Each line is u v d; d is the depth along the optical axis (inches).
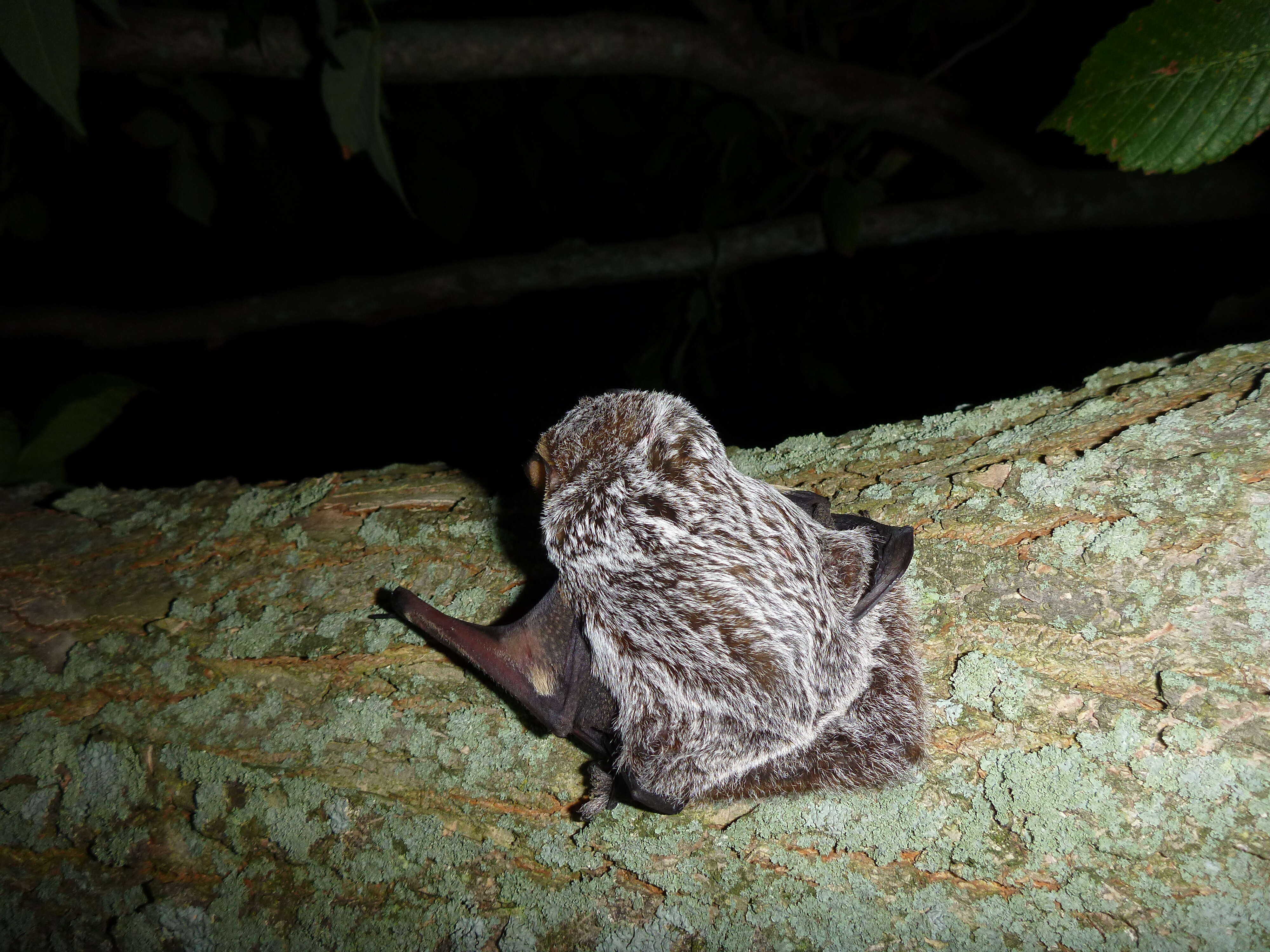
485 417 19.2
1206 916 5.0
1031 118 14.4
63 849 6.1
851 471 7.1
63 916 6.0
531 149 14.6
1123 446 6.3
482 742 6.1
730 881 5.6
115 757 6.2
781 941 5.4
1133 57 5.7
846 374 17.5
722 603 5.3
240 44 10.1
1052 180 13.0
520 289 14.5
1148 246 16.1
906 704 5.7
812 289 15.4
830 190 11.4
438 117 12.5
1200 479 6.0
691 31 11.6
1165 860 5.1
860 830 5.5
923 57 15.0
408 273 14.5
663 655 5.4
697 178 15.3
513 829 5.9
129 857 6.0
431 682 6.3
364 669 6.4
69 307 14.5
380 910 5.8
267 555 7.2
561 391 19.1
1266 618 5.5
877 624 6.0
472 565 6.9
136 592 7.0
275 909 5.8
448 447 19.0
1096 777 5.3
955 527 6.4
